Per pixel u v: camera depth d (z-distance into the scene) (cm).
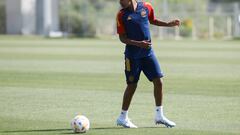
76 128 2970
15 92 4525
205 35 16062
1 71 6262
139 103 3991
